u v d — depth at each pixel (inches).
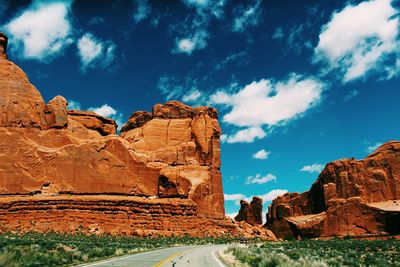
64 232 3166.8
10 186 3467.0
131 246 1953.7
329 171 5103.3
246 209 6756.9
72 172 3661.4
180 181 4097.0
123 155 3939.5
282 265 854.5
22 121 3727.9
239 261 1104.8
